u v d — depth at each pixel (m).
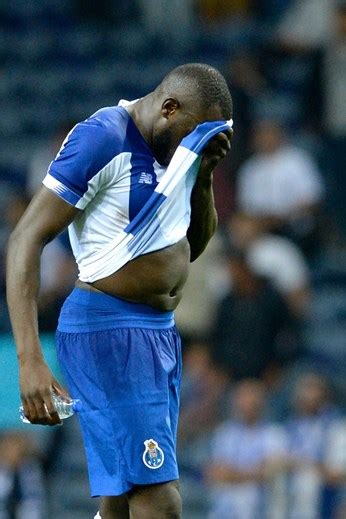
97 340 17.41
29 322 16.66
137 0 58.72
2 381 33.84
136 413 17.30
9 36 58.19
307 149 48.44
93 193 17.12
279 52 53.09
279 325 39.19
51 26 58.69
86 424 17.47
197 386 39.50
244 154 44.56
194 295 39.62
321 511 36.16
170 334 17.80
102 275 17.39
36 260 16.84
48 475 40.66
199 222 18.09
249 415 36.78
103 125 17.11
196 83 17.28
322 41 51.47
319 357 42.44
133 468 17.23
